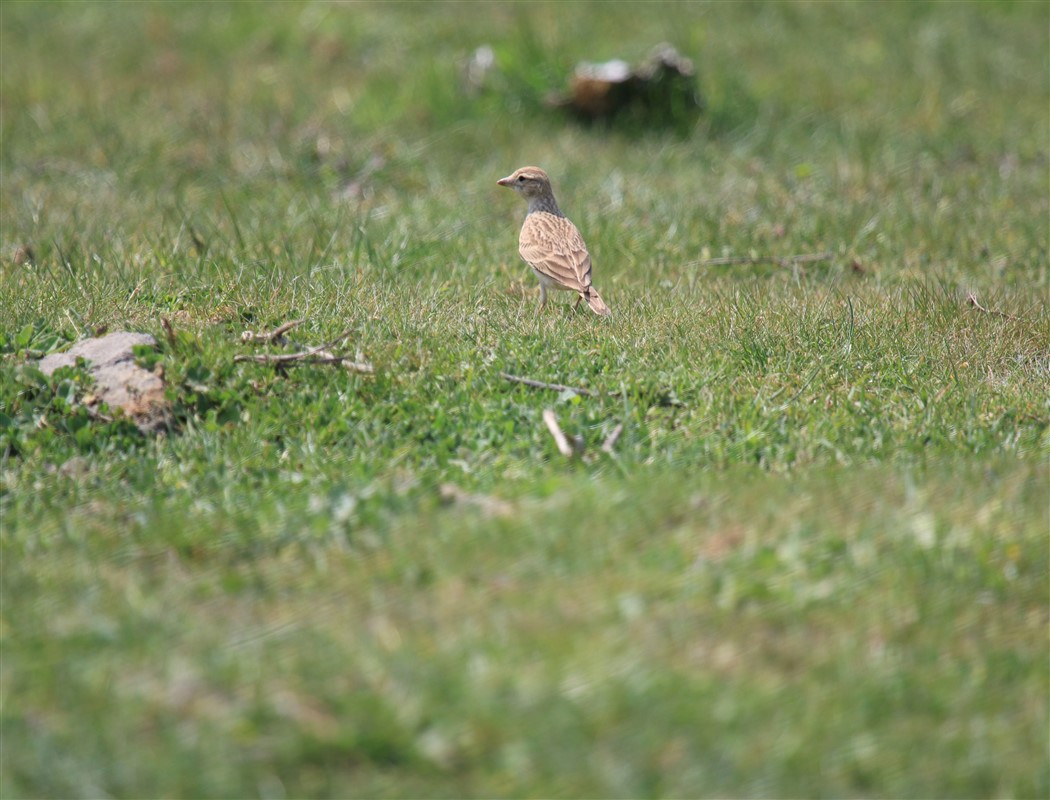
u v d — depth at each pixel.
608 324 13.70
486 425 11.32
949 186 20.73
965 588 8.76
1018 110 26.48
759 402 11.81
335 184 20.42
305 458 10.77
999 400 12.06
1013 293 15.52
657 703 7.46
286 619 8.34
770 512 9.62
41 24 31.41
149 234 16.94
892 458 10.86
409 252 16.38
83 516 9.82
